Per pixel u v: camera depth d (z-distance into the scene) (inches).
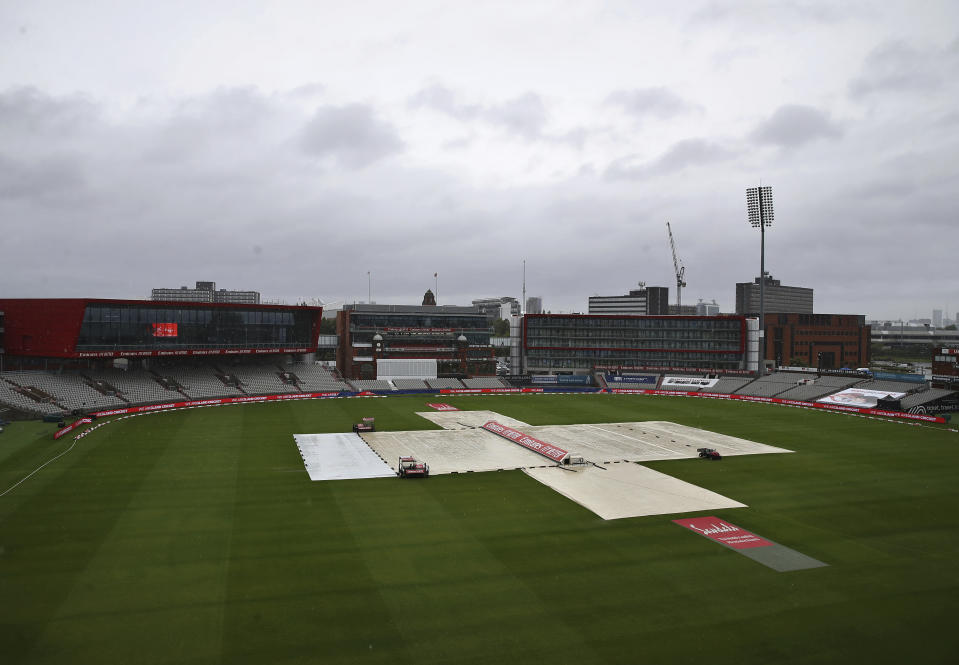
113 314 4345.5
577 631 1160.8
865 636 1152.2
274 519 1807.3
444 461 2628.0
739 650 1096.8
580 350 6328.7
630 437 3265.3
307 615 1210.0
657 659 1064.8
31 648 1072.2
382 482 2260.1
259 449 2822.3
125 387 4313.5
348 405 4544.8
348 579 1384.1
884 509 1979.6
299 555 1525.6
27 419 3506.4
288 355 5689.0
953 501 2074.3
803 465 2613.2
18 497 1980.8
